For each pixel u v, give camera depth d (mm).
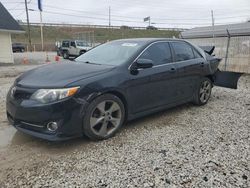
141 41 4680
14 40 53938
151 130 4188
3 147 3508
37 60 21641
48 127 3305
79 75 3621
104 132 3766
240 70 12094
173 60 4879
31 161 3143
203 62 5586
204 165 3068
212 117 4922
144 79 4191
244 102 6180
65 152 3377
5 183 2684
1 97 6363
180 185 2678
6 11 19859
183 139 3828
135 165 3057
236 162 3150
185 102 5340
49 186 2643
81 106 3400
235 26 13336
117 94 3895
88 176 2824
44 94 3295
